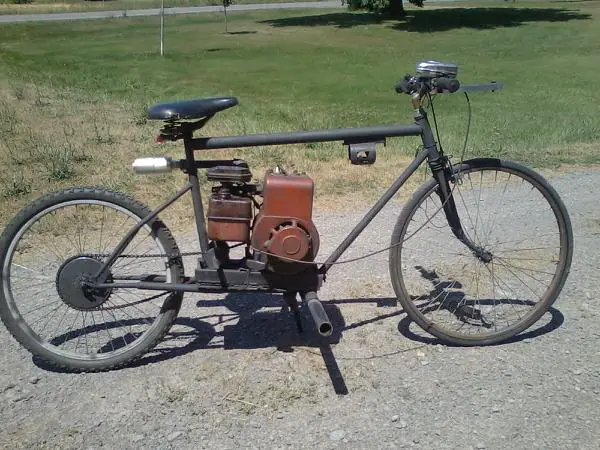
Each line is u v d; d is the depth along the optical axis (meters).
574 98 17.02
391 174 6.55
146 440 2.78
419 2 39.84
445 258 4.52
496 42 29.55
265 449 2.73
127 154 6.79
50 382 3.15
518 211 5.46
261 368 3.26
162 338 3.28
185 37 32.41
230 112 11.76
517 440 2.79
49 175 5.93
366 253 4.65
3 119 8.23
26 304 3.79
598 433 2.83
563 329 3.66
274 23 38.16
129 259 3.78
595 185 6.45
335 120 12.56
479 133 10.58
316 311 3.07
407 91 3.33
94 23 38.84
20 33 33.78
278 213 3.12
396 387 3.13
